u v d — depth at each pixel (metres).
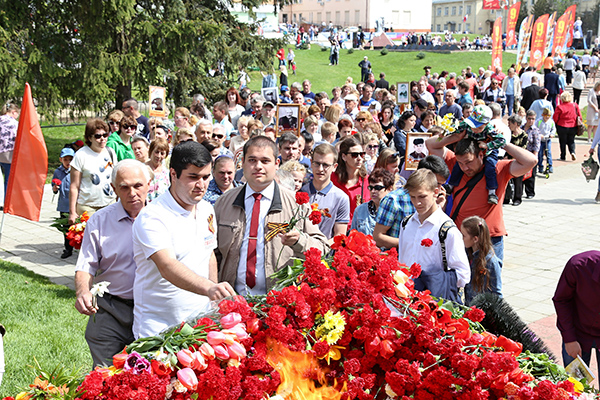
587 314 3.95
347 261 2.83
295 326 2.59
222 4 21.89
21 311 6.40
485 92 23.88
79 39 15.98
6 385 4.72
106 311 3.98
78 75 15.39
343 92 16.19
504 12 93.19
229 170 5.45
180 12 17.39
